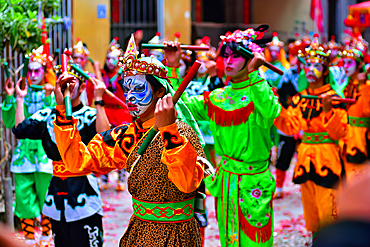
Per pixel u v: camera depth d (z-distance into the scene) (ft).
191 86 29.66
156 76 13.93
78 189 17.93
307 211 22.98
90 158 14.12
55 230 18.31
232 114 18.47
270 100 17.80
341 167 22.59
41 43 26.81
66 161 14.01
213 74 25.54
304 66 23.11
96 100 17.56
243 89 18.70
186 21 51.96
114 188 36.81
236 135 18.52
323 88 22.93
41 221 23.34
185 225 13.29
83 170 14.35
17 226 25.88
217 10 67.51
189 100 19.42
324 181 22.00
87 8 43.98
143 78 13.82
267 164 18.97
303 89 23.26
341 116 22.00
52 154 18.13
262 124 18.15
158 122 11.86
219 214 19.20
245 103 18.40
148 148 13.21
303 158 22.66
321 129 22.36
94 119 17.95
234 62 18.52
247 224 18.49
